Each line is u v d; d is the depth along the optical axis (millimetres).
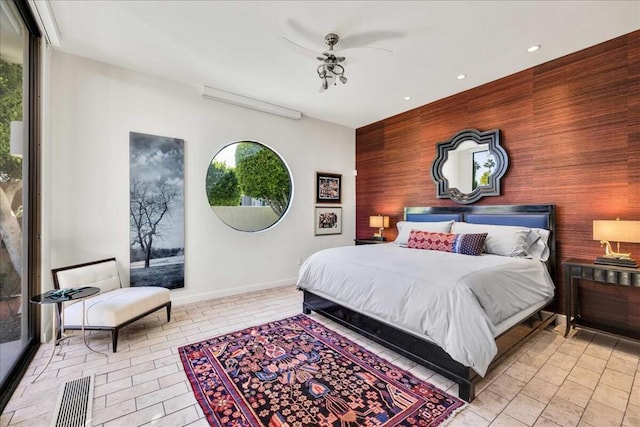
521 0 2180
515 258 2828
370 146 5367
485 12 2312
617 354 2359
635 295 2596
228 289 4020
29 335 2439
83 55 2969
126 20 2416
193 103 3709
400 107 4520
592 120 2826
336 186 5359
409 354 2107
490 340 1760
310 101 4250
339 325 2955
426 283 2100
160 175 3457
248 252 4223
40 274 2506
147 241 3375
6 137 2049
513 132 3406
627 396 1817
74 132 2941
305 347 2473
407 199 4707
